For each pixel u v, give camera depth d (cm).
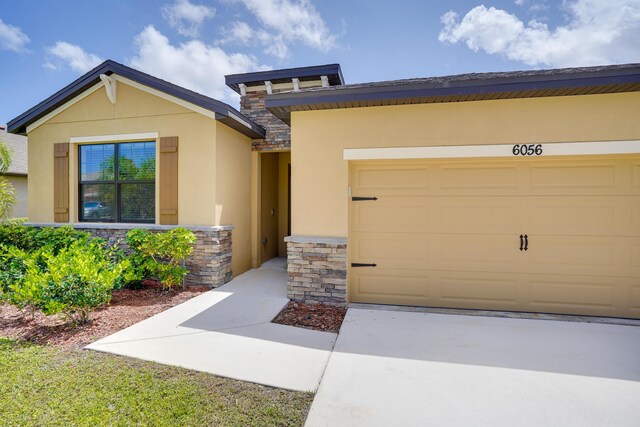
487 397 299
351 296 591
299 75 921
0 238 687
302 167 582
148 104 735
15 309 539
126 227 738
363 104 545
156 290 653
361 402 290
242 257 840
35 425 256
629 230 510
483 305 550
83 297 448
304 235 584
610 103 491
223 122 727
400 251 575
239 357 371
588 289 521
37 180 812
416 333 446
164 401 287
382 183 580
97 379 320
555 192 529
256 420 265
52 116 794
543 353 387
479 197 550
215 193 704
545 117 507
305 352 386
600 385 319
